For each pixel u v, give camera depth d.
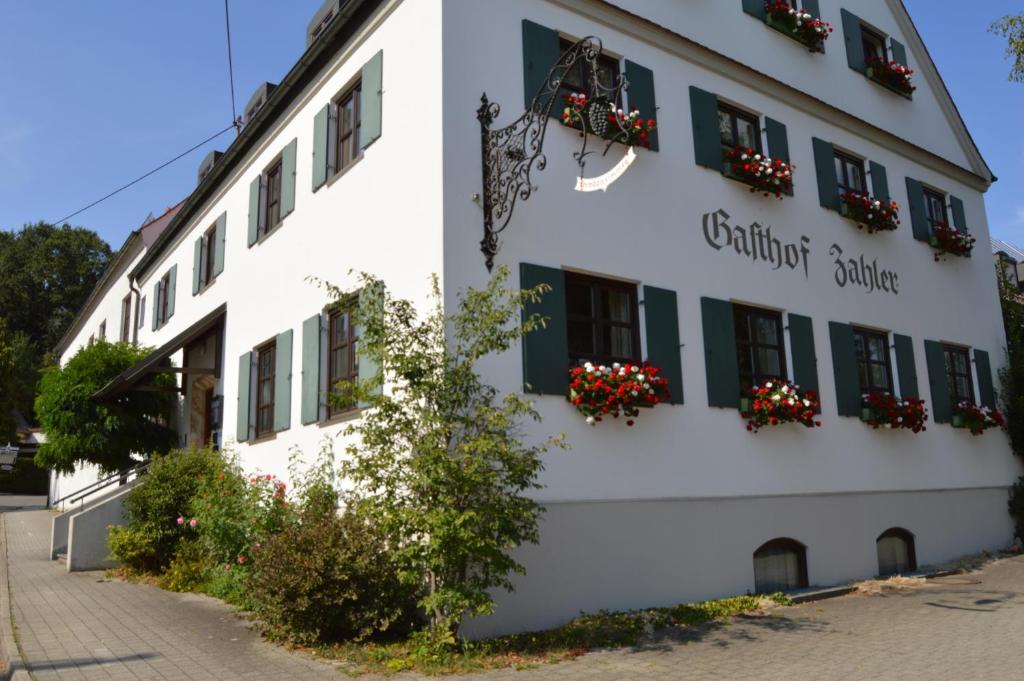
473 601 6.50
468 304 7.20
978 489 13.60
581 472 8.30
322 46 10.77
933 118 15.80
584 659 6.59
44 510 25.81
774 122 11.91
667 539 8.88
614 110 8.20
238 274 13.39
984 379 14.71
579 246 8.97
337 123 10.80
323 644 6.94
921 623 8.11
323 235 10.52
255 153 13.20
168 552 11.41
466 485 6.52
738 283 10.63
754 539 9.80
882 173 13.77
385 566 7.10
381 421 7.04
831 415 11.34
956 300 14.67
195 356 15.91
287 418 10.80
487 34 8.81
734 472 9.80
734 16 12.15
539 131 8.81
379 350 7.03
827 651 6.90
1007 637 7.42
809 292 11.66
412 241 8.44
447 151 8.15
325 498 8.52
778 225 11.48
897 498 11.97
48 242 50.69
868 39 15.34
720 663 6.48
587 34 9.83
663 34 10.59
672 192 10.16
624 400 8.31
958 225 15.26
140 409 16.44
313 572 6.84
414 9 8.98
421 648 6.56
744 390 10.39
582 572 8.08
